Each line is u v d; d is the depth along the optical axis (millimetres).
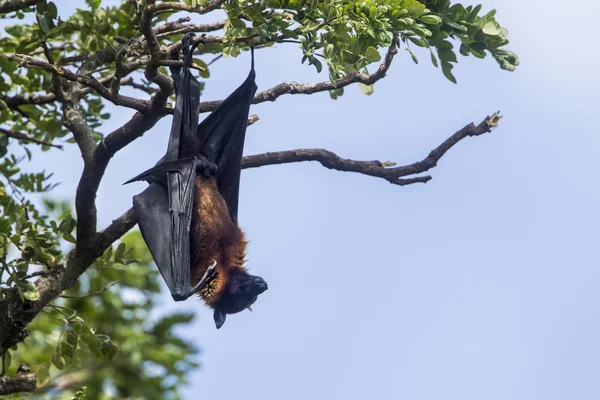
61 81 16172
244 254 16328
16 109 18891
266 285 15984
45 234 14711
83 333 15969
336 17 13312
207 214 15562
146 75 14469
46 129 19188
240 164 16219
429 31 13906
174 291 14625
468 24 14852
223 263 15797
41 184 18469
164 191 15531
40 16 14742
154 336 24094
